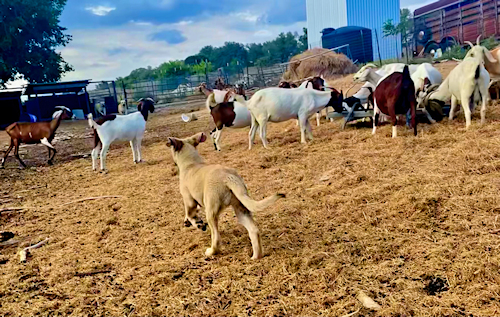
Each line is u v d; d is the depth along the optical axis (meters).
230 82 36.88
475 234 4.02
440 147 7.05
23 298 3.83
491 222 4.18
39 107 30.75
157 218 5.86
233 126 10.27
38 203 7.42
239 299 3.51
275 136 10.95
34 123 11.34
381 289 3.40
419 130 8.40
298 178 6.82
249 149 9.69
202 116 20.50
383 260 3.86
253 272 3.91
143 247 4.83
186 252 4.55
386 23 28.11
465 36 21.94
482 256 3.61
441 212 4.62
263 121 9.34
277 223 5.05
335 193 5.81
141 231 5.39
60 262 4.61
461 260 3.62
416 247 3.99
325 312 3.20
